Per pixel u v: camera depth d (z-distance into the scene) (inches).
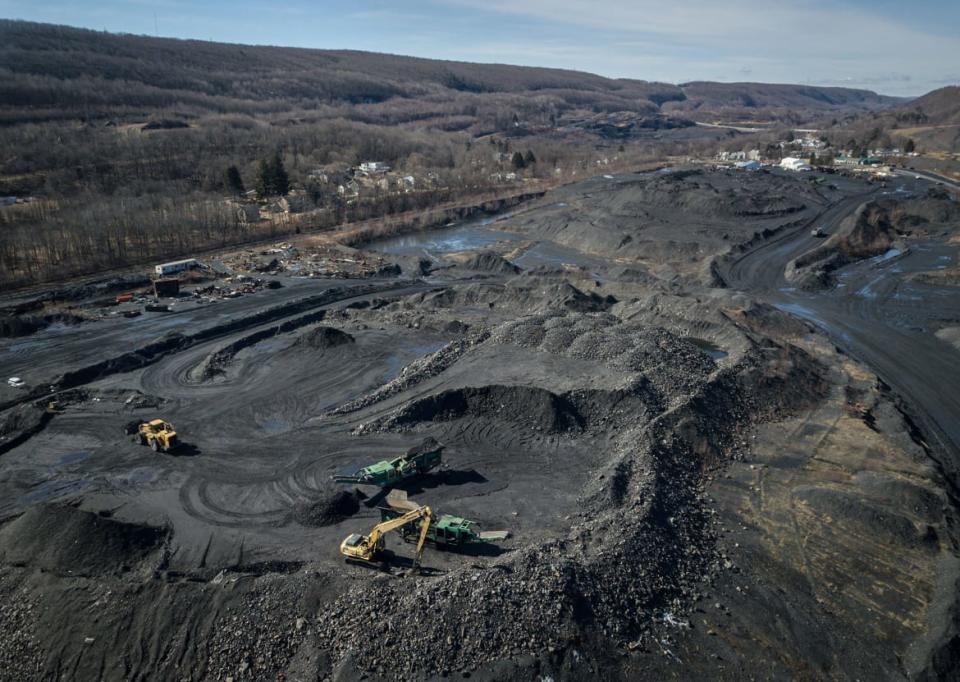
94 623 1044.5
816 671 1021.8
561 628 1021.8
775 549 1294.3
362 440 1670.8
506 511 1389.0
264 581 1095.6
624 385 1787.6
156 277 3110.2
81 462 1573.6
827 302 2928.2
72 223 3378.4
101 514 1360.7
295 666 982.4
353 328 2534.5
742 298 2682.1
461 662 973.2
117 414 1820.9
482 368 2022.6
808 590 1190.3
